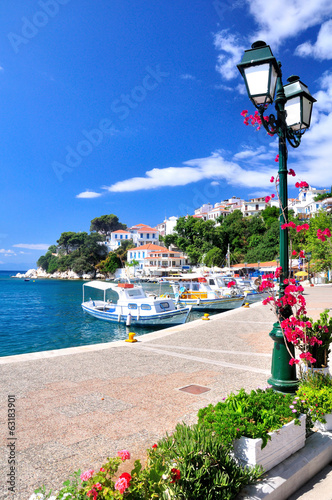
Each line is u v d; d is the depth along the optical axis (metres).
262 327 15.00
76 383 6.97
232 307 32.47
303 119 5.35
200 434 3.12
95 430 4.74
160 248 107.44
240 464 3.31
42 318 31.27
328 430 4.45
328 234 4.61
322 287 46.97
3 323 28.39
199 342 11.61
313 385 4.66
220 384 6.85
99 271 118.94
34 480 3.51
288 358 4.73
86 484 2.58
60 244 134.50
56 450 4.17
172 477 2.63
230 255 84.31
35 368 8.19
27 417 5.21
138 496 2.43
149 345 11.12
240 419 3.39
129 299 24.50
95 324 26.16
